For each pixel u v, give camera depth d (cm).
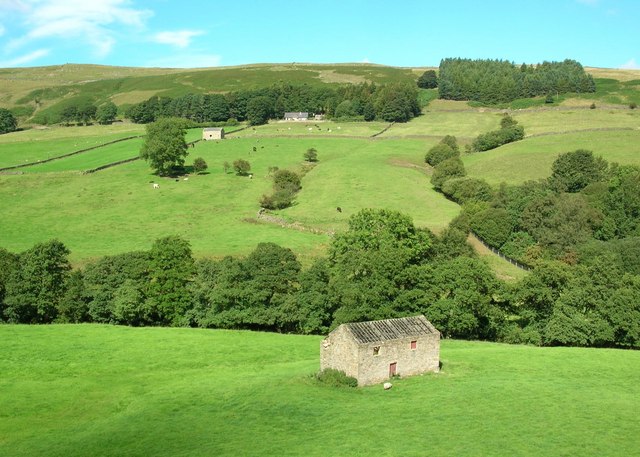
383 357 5966
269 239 13688
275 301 9450
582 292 8625
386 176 19025
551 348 7681
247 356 7575
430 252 11781
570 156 17150
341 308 8819
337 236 11312
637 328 8075
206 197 17475
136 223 15300
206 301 9775
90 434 5072
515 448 4416
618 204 15025
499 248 14450
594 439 4559
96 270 10350
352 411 5184
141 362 7331
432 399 5425
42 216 15812
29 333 8650
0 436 5175
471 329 9031
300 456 4375
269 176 19488
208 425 5047
